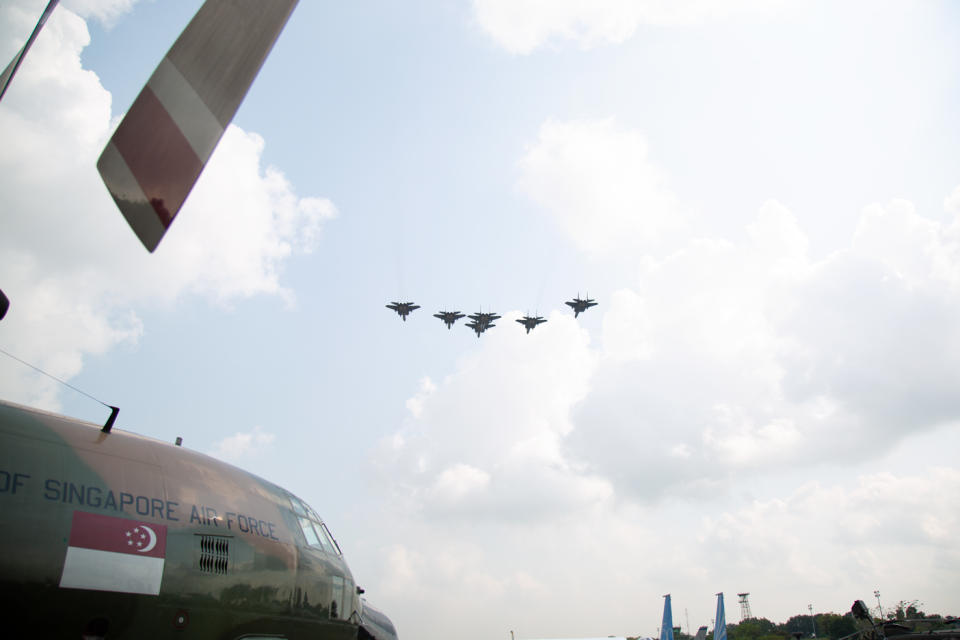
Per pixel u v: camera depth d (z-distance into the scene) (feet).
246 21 15.88
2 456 28.07
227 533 34.63
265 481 41.27
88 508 29.50
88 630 28.53
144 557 30.55
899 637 42.27
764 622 415.64
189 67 15.07
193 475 35.40
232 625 33.50
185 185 14.61
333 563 41.96
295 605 37.35
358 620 43.60
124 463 32.40
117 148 13.97
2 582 26.50
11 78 17.39
